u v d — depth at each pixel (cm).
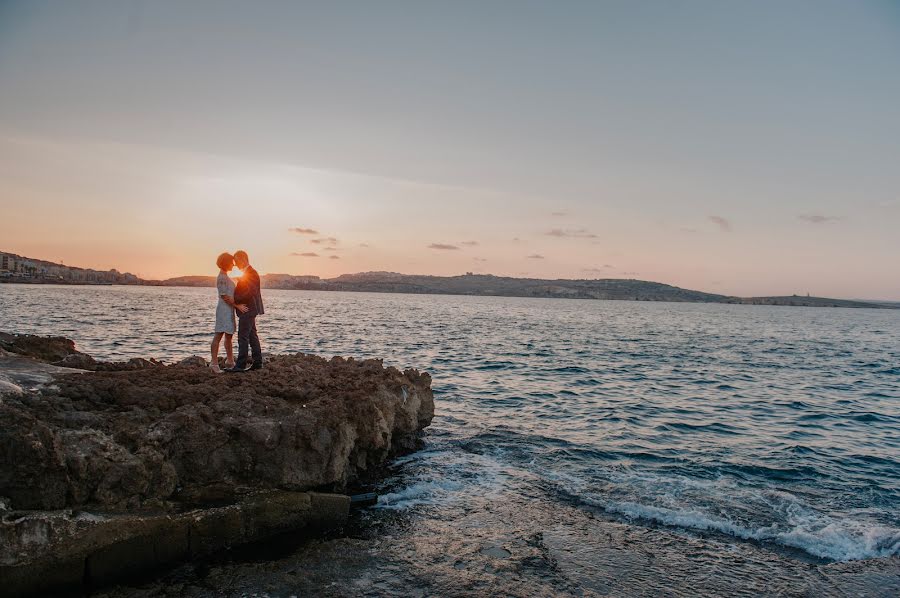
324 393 1169
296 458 944
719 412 1927
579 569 771
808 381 2822
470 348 3803
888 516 1000
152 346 3136
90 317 5400
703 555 827
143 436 868
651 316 12131
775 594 727
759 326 9169
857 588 748
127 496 778
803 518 977
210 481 885
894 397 2375
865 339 6481
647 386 2466
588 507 997
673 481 1148
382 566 760
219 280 1303
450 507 980
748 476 1209
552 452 1327
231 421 949
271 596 675
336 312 9044
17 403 895
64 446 774
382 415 1163
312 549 807
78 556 679
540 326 6944
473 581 727
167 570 738
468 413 1728
